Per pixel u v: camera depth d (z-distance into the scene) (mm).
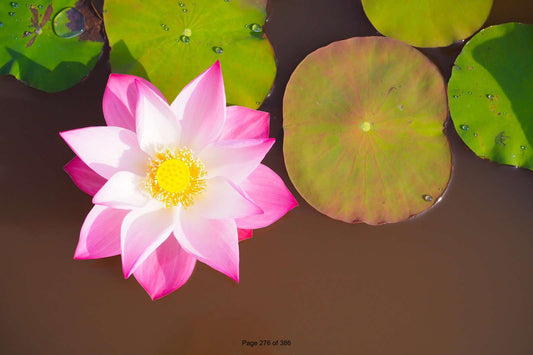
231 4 1304
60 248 1274
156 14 1294
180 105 1230
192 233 1232
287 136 1285
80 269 1272
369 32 1321
